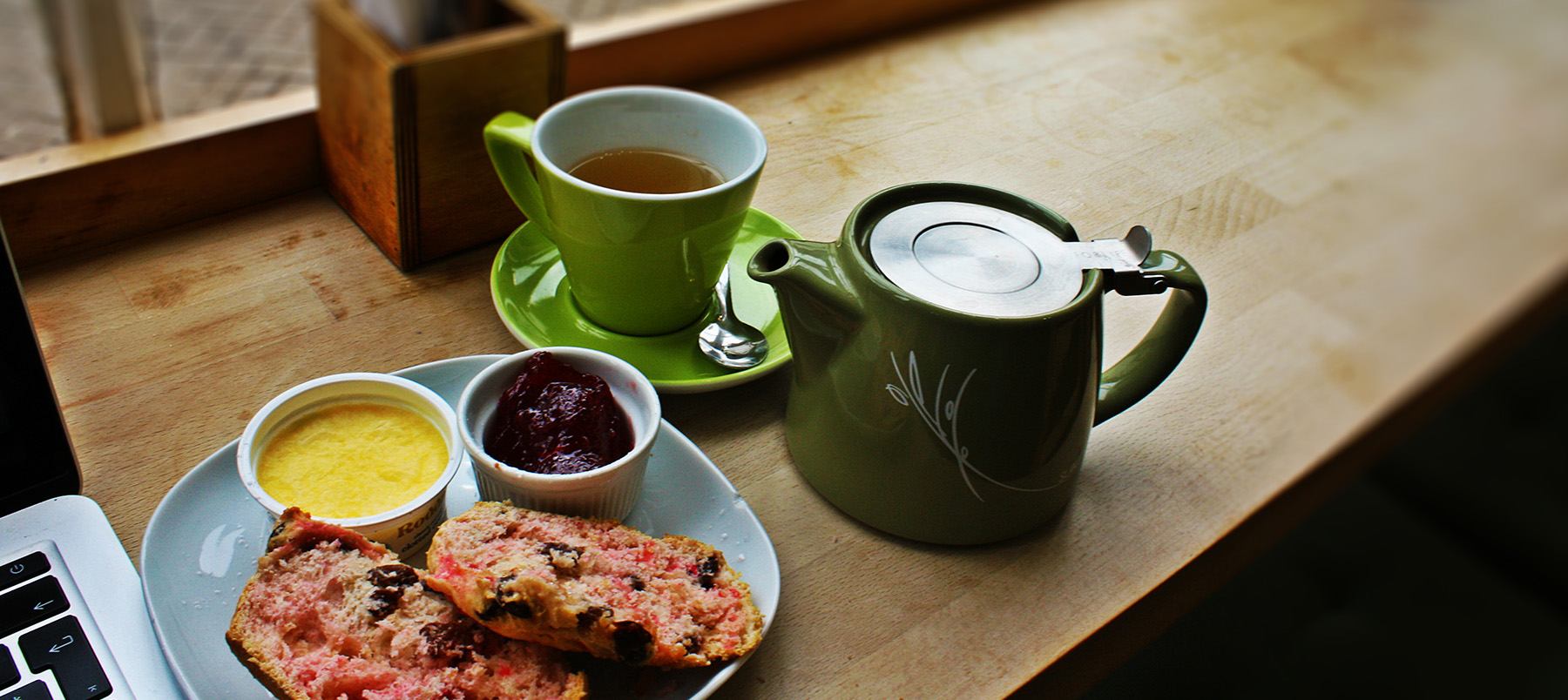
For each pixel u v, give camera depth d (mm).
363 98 601
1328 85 963
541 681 478
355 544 496
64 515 507
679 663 479
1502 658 916
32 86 1757
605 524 516
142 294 607
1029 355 488
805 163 742
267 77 1742
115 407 558
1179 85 900
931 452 512
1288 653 838
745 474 562
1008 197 534
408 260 636
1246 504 577
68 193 607
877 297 494
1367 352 695
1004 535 540
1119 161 790
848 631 513
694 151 626
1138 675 670
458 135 615
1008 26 957
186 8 1863
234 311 605
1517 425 1194
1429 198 860
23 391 493
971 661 508
